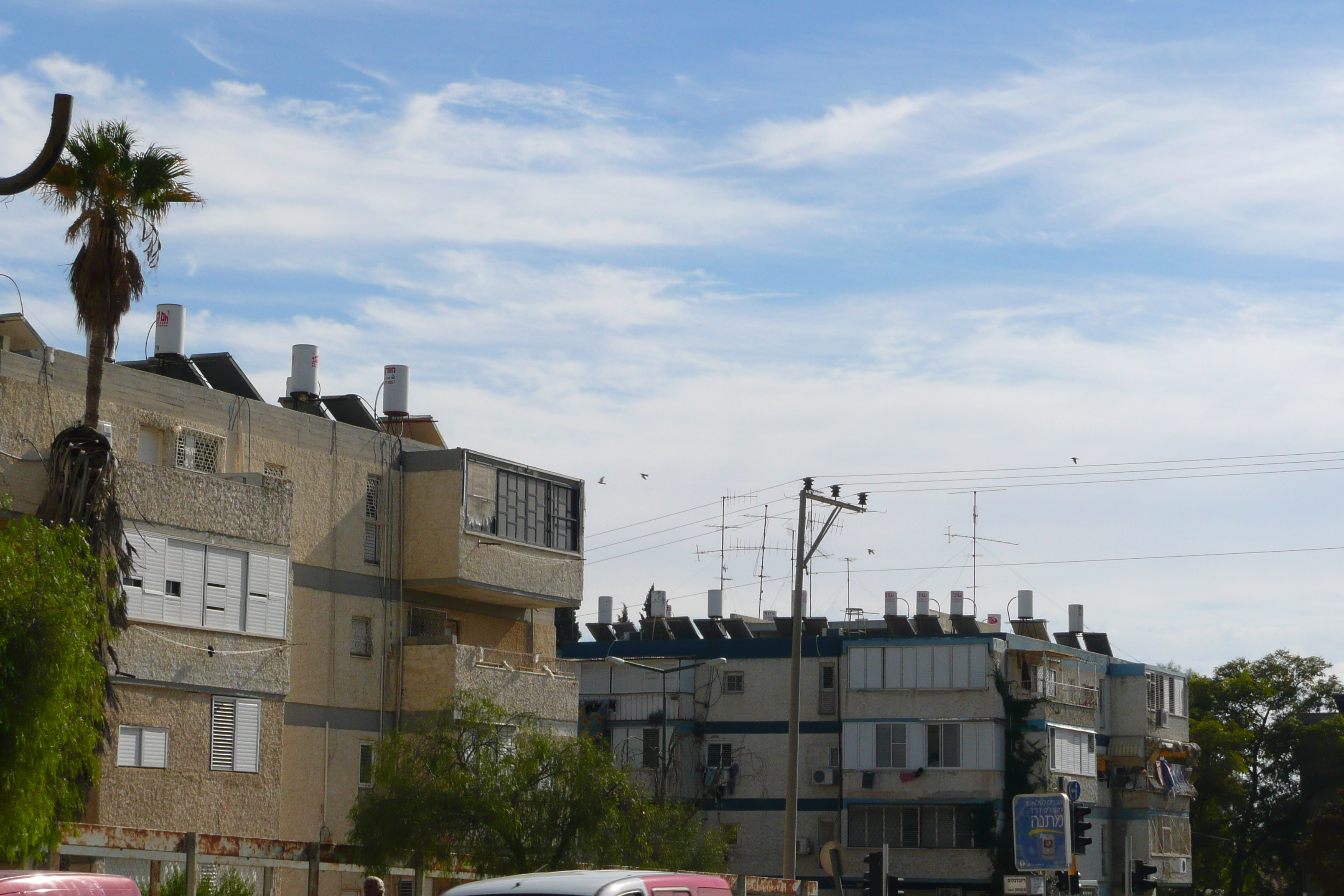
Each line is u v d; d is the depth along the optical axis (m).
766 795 66.31
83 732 23.33
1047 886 60.66
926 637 64.81
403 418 46.62
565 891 13.86
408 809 32.00
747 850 66.00
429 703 41.16
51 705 21.86
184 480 34.62
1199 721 86.81
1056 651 66.38
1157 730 74.31
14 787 21.47
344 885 39.16
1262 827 86.75
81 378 34.22
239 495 36.00
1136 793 72.38
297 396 44.44
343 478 41.09
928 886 62.69
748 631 70.56
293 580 39.16
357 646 40.94
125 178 31.39
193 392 37.16
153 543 33.66
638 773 65.50
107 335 31.27
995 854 62.09
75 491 30.02
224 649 35.12
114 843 23.58
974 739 63.31
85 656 22.88
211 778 34.50
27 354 33.38
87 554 24.11
